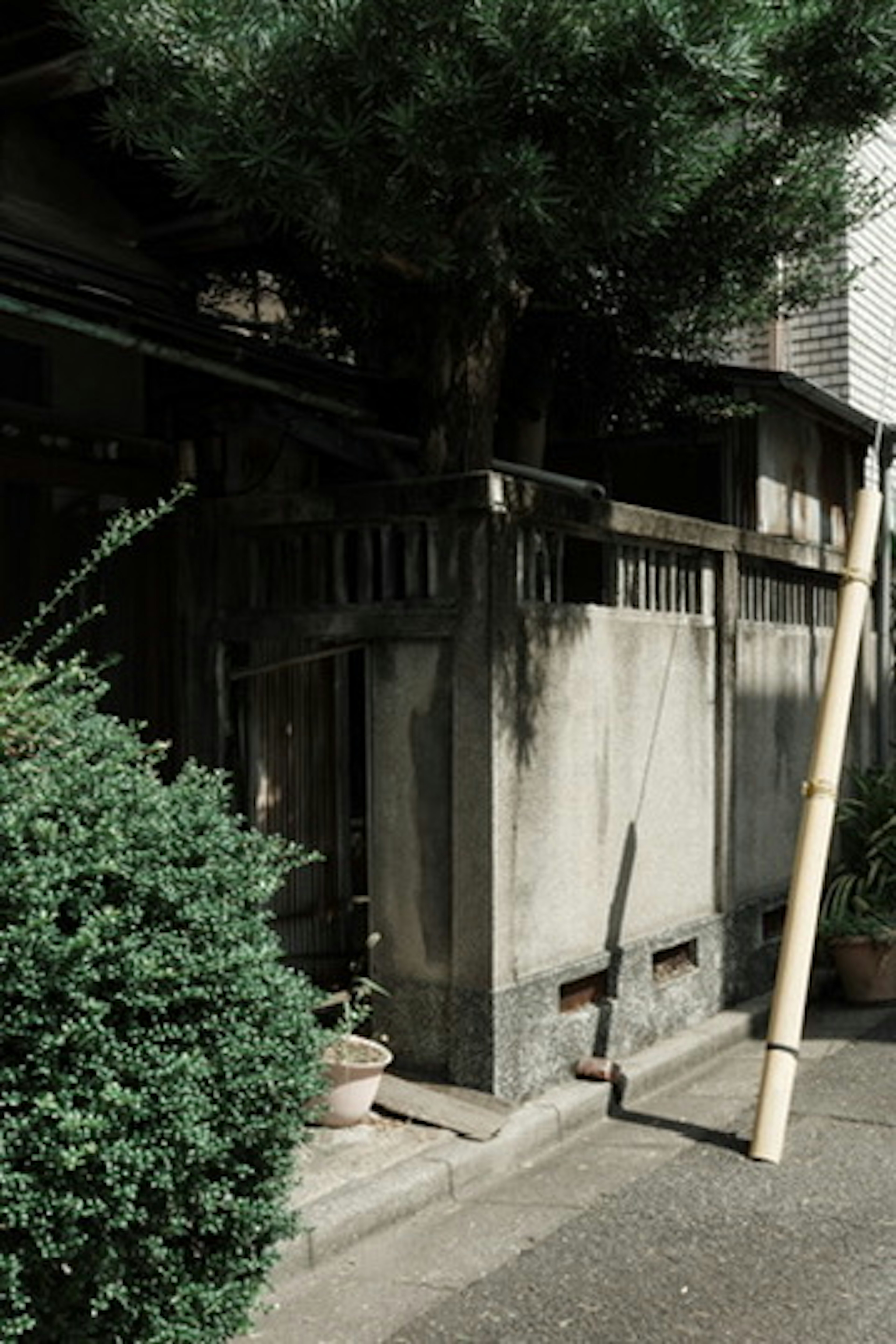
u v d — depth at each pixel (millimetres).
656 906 7215
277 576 6566
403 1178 5160
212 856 3627
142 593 6227
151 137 5227
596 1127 6152
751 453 8797
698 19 4734
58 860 3273
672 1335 4160
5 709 3547
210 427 6801
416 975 6156
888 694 10367
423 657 6129
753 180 7301
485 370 6578
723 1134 6020
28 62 5891
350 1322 4301
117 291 6344
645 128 4984
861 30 6242
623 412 8695
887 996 8539
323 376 6758
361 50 4855
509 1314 4336
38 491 5793
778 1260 4664
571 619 6473
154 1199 3326
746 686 8148
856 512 6453
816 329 11477
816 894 6020
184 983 3387
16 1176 3041
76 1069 3182
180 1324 3486
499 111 4977
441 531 6039
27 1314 3150
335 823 6969
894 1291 4398
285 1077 3611
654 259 7500
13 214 6340
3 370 5875
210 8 4840
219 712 6477
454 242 5680
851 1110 6324
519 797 6082
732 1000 7910
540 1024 6203
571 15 4672
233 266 7531
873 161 11703
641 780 7082
